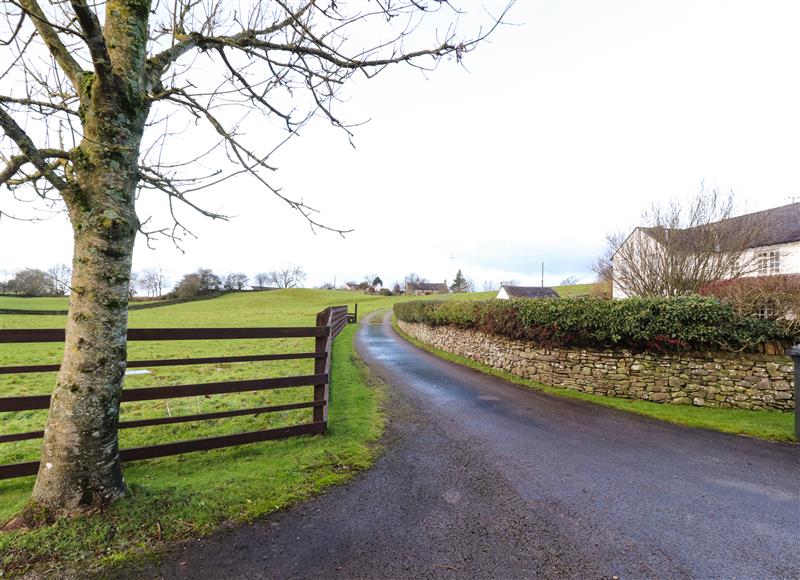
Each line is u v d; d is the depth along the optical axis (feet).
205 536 9.36
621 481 13.10
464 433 18.08
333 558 8.71
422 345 56.80
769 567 8.66
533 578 8.20
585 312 27.94
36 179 9.32
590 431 18.79
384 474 13.30
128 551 8.66
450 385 29.27
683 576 8.34
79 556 8.38
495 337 37.14
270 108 11.54
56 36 9.41
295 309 145.38
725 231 40.52
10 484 11.89
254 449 14.98
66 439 9.40
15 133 7.59
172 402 23.47
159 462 13.64
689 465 14.61
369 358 42.11
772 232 62.23
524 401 24.90
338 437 16.57
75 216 9.34
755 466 14.57
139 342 57.47
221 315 117.08
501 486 12.57
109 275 9.59
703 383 23.98
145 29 9.88
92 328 9.50
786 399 22.04
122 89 9.30
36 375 33.32
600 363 27.37
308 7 10.31
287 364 37.70
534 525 10.26
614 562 8.76
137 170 10.10
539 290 148.66
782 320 22.95
